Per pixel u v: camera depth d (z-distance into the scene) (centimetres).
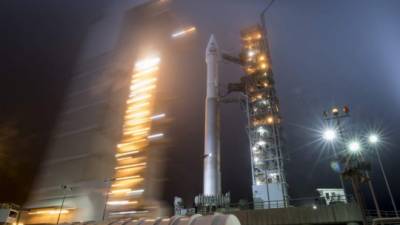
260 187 4669
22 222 6950
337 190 4125
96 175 8719
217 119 5922
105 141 9812
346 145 1936
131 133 10031
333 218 2948
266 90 5834
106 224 1538
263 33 7056
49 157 9850
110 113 10519
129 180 8400
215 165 5212
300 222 3077
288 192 4969
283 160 5044
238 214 3388
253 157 5188
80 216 7319
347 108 2211
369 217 2853
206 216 1190
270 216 3225
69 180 8812
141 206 7531
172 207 7438
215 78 6500
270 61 6544
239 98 6306
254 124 5519
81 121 10469
